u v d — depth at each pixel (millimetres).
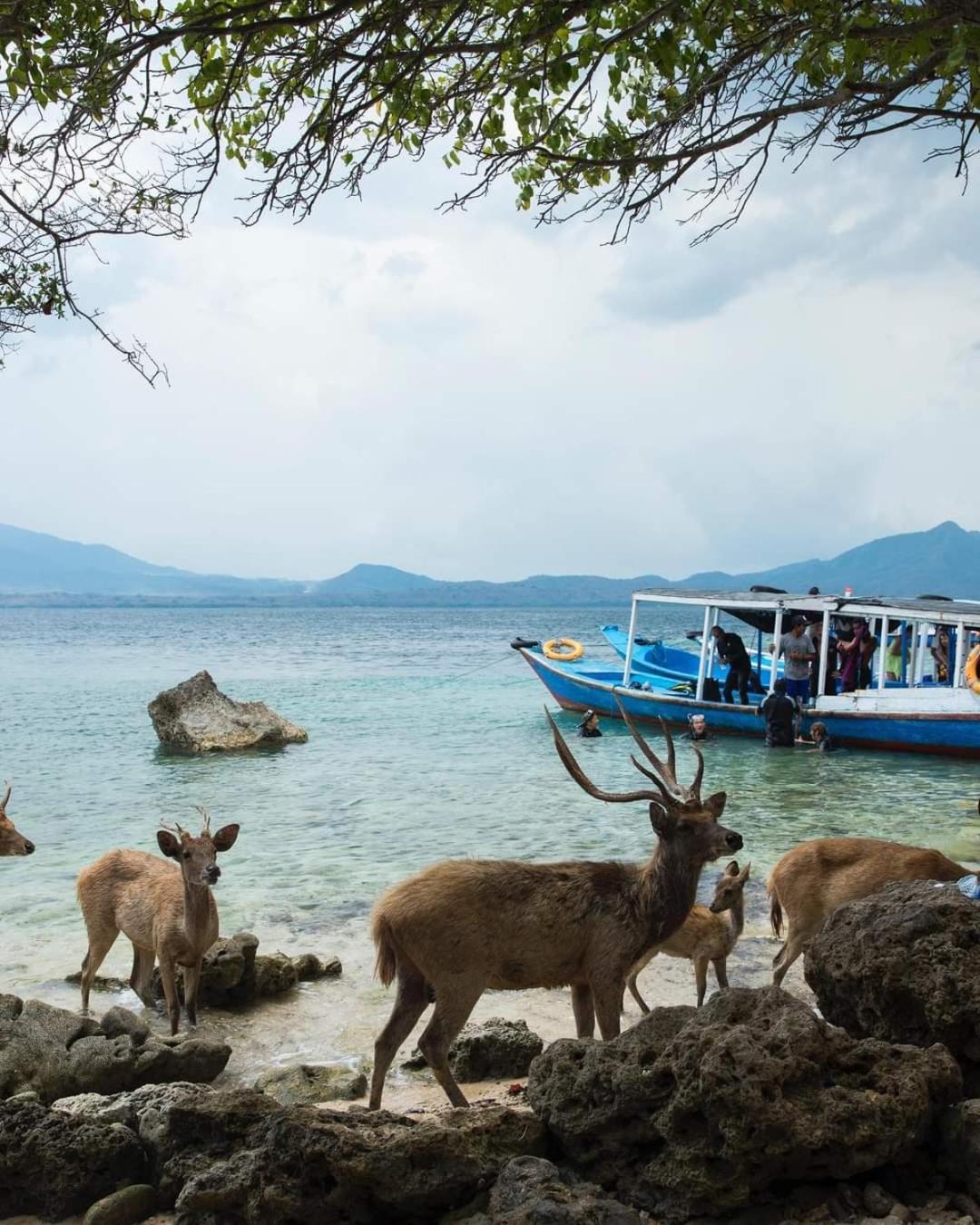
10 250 7523
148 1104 6066
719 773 21250
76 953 10773
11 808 18109
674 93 8312
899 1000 5672
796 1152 4727
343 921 11453
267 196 8195
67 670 51969
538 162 8781
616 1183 5164
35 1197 5711
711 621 27078
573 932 7039
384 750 24469
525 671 48375
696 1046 4934
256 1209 5047
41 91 7414
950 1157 4953
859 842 9352
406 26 7887
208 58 8242
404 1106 7070
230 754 23766
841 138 8094
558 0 7441
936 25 6918
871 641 26875
